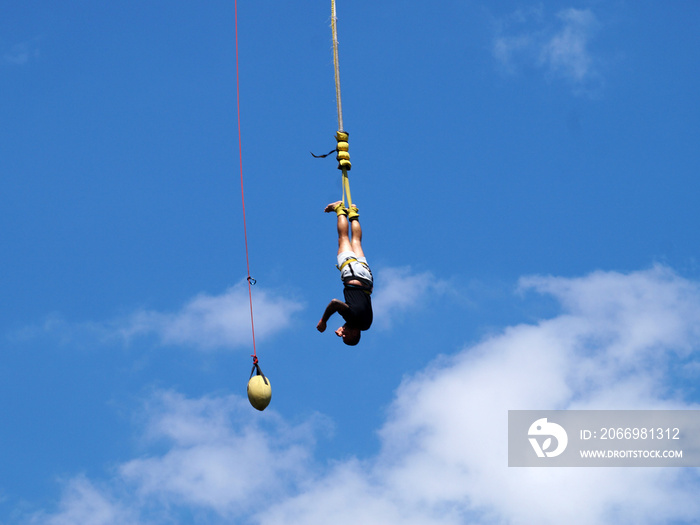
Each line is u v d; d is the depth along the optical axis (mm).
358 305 36969
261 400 37406
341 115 38062
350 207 37844
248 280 37938
